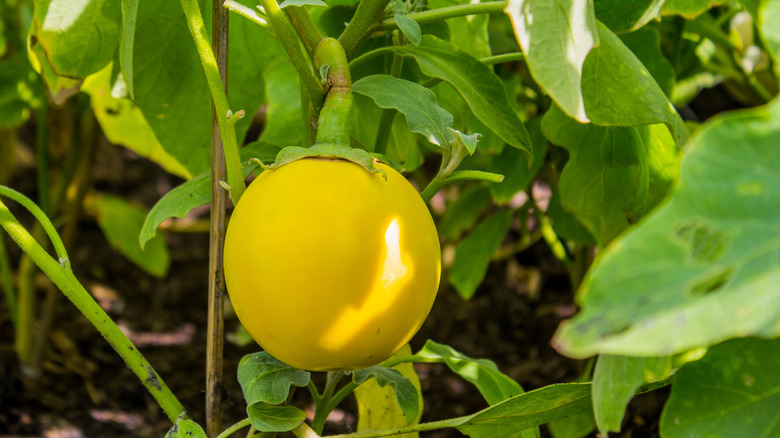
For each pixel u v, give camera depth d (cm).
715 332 45
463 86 64
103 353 144
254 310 56
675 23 99
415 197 58
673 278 46
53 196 139
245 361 65
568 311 159
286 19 60
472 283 129
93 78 101
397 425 79
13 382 129
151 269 159
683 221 46
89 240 203
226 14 68
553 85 56
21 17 123
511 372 134
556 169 101
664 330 45
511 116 66
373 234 55
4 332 149
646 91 65
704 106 210
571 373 131
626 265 46
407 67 75
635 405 104
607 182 78
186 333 155
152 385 66
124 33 63
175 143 81
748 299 45
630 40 87
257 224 56
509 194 102
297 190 55
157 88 78
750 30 113
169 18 75
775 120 47
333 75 60
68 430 117
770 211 46
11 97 130
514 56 71
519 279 174
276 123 101
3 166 168
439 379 132
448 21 82
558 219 104
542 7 56
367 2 63
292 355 56
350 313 55
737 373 57
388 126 71
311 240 55
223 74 68
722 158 47
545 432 116
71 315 158
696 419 57
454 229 138
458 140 60
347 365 57
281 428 63
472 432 66
